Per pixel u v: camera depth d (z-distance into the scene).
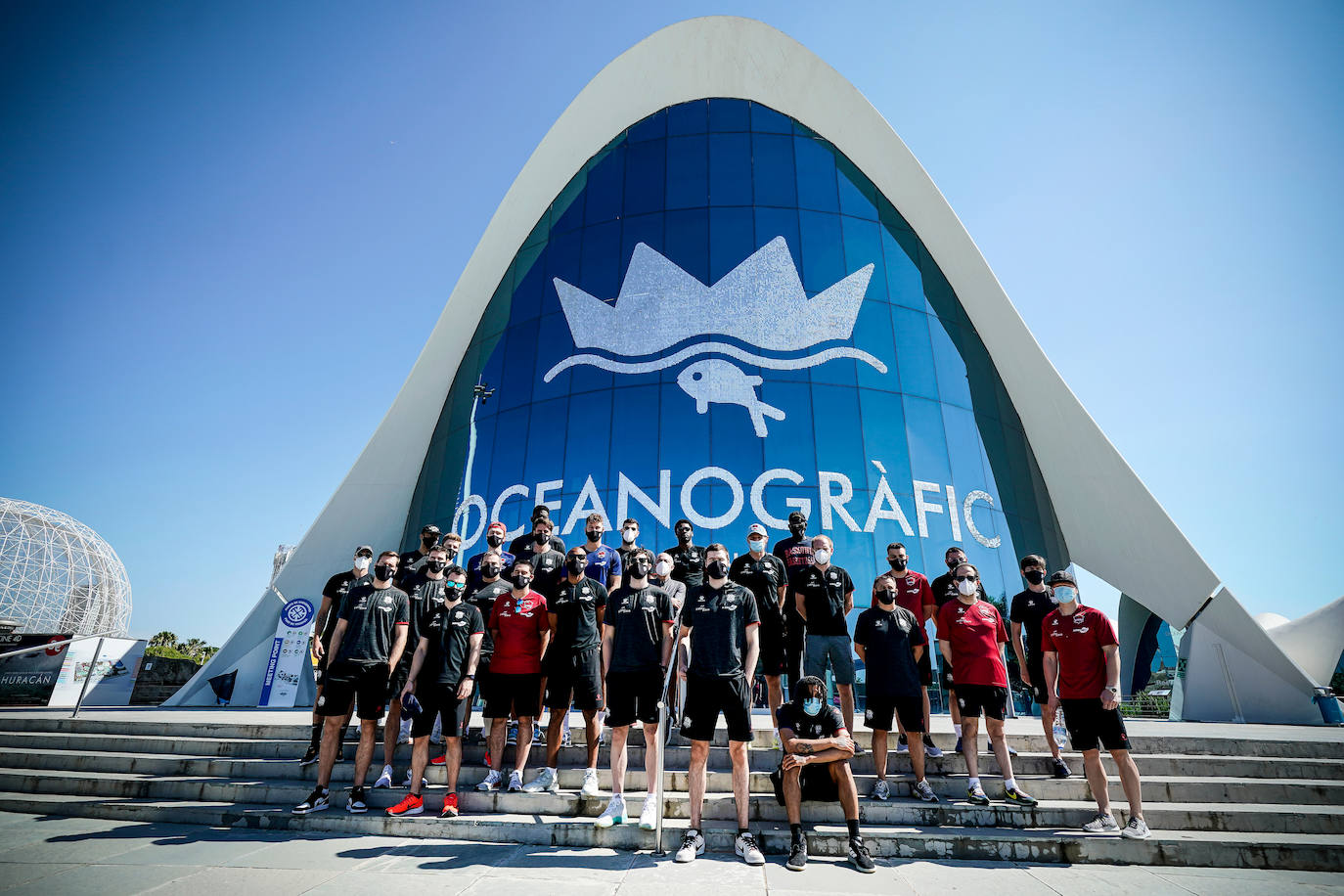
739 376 13.83
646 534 12.83
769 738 6.52
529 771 6.08
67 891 3.82
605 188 16.98
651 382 14.12
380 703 5.84
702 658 5.08
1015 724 8.81
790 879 4.20
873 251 15.50
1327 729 9.72
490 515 14.31
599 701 5.93
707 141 16.88
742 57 17.61
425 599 6.89
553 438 14.35
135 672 14.27
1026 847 4.75
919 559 12.62
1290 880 4.28
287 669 13.24
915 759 5.64
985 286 15.58
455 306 17.47
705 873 4.30
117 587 39.91
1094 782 5.10
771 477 12.93
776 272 14.82
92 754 7.07
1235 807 5.54
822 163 16.52
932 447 13.81
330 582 7.21
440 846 4.89
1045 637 5.62
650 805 5.14
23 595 35.69
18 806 6.00
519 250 17.92
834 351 14.13
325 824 5.34
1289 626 18.59
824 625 6.62
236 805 5.93
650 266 15.34
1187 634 13.16
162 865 4.36
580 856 4.68
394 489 16.80
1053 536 14.91
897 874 4.37
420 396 17.19
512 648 5.98
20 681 12.63
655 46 17.80
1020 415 15.79
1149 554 13.54
